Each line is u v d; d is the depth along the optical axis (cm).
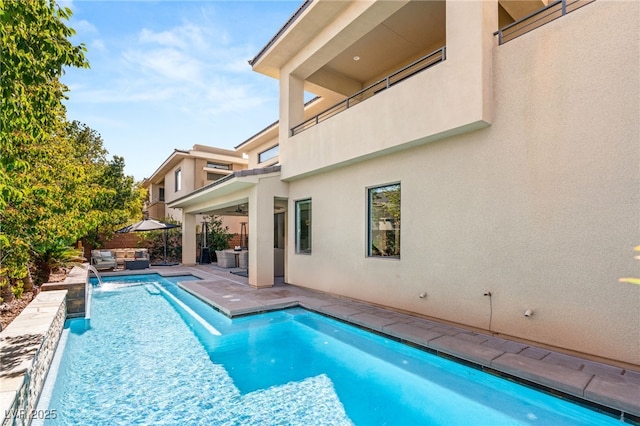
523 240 559
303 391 489
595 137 484
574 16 509
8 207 570
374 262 835
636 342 446
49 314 597
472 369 515
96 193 974
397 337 632
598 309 479
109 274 1527
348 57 1095
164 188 3077
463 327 648
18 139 455
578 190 500
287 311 880
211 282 1227
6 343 451
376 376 531
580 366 466
